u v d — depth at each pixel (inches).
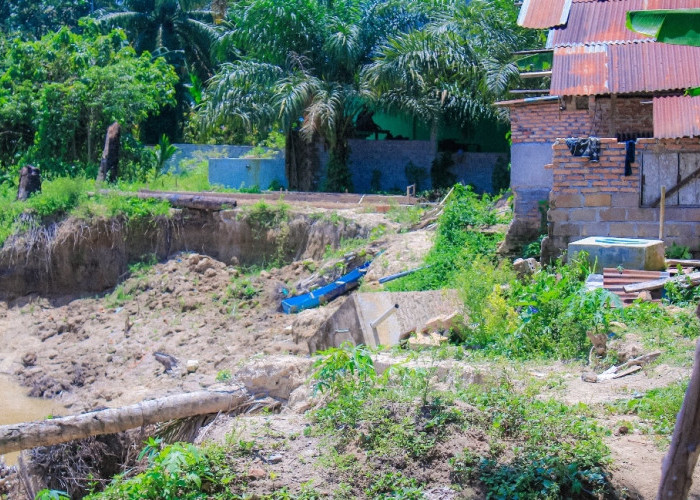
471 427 307.1
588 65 640.4
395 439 302.4
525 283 544.7
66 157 1277.1
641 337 420.8
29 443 342.0
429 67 1040.2
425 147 1149.7
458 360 416.5
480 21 1046.4
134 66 1312.7
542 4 700.0
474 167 1144.2
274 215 885.2
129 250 916.0
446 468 289.0
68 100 1250.0
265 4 1112.8
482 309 477.1
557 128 674.2
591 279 526.9
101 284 905.5
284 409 397.1
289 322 727.1
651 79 616.1
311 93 1093.1
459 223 727.1
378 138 1293.1
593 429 301.7
